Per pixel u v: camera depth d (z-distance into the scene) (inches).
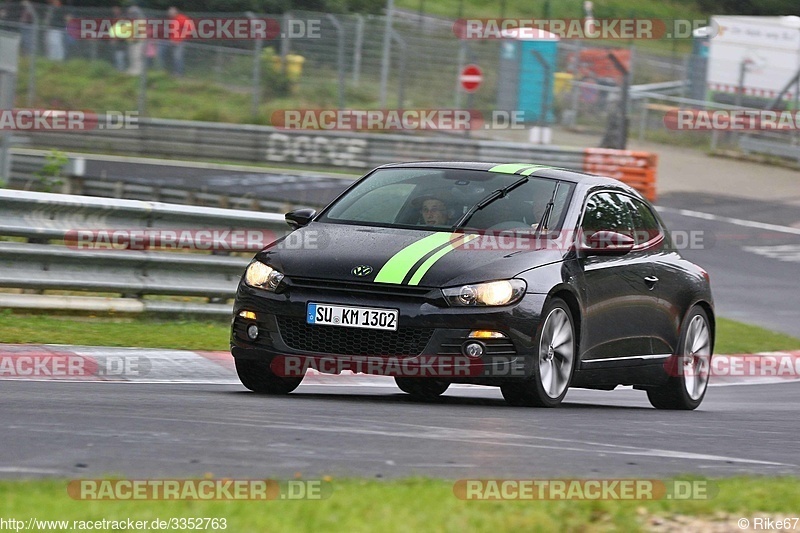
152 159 3831.2
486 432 800.9
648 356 1147.9
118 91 4190.5
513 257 988.6
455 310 937.5
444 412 915.4
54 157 2118.6
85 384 1019.3
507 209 1056.2
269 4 4763.8
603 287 1064.8
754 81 4857.3
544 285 978.7
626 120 3806.6
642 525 515.5
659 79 5022.1
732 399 1382.9
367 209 1071.0
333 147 3892.7
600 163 3791.8
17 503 493.0
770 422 1064.2
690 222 3572.8
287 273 973.2
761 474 706.8
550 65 4503.0
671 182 4264.3
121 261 1446.9
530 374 967.0
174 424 751.1
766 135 4825.3
